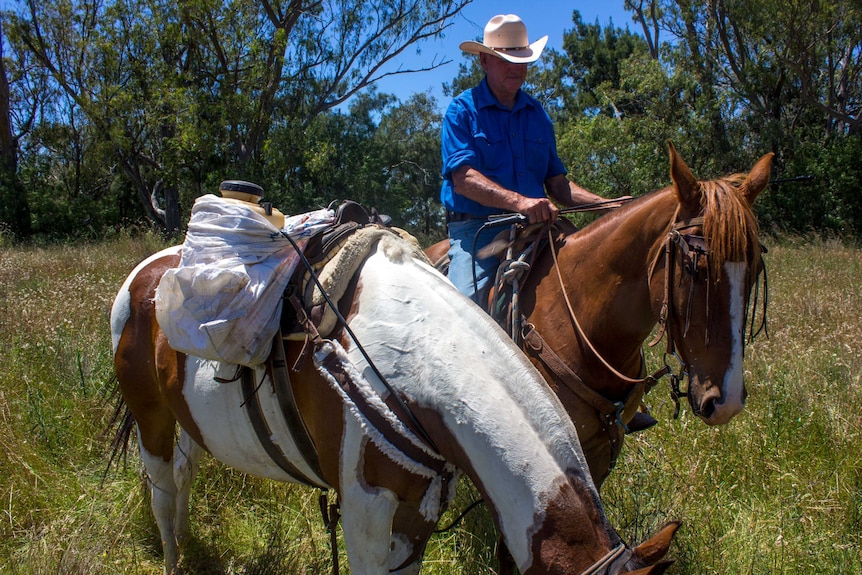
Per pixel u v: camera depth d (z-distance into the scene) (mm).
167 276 2717
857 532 3750
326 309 2594
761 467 4352
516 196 3387
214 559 3863
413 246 2852
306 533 3992
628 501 3887
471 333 2422
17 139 29109
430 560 3771
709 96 21016
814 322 7191
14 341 5820
